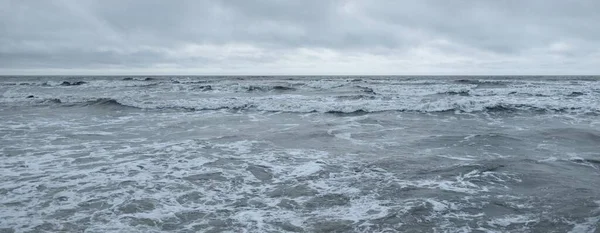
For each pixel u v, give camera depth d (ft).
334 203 21.65
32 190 23.27
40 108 63.62
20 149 34.04
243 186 24.53
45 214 19.80
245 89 104.37
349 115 55.52
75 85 128.06
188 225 18.84
